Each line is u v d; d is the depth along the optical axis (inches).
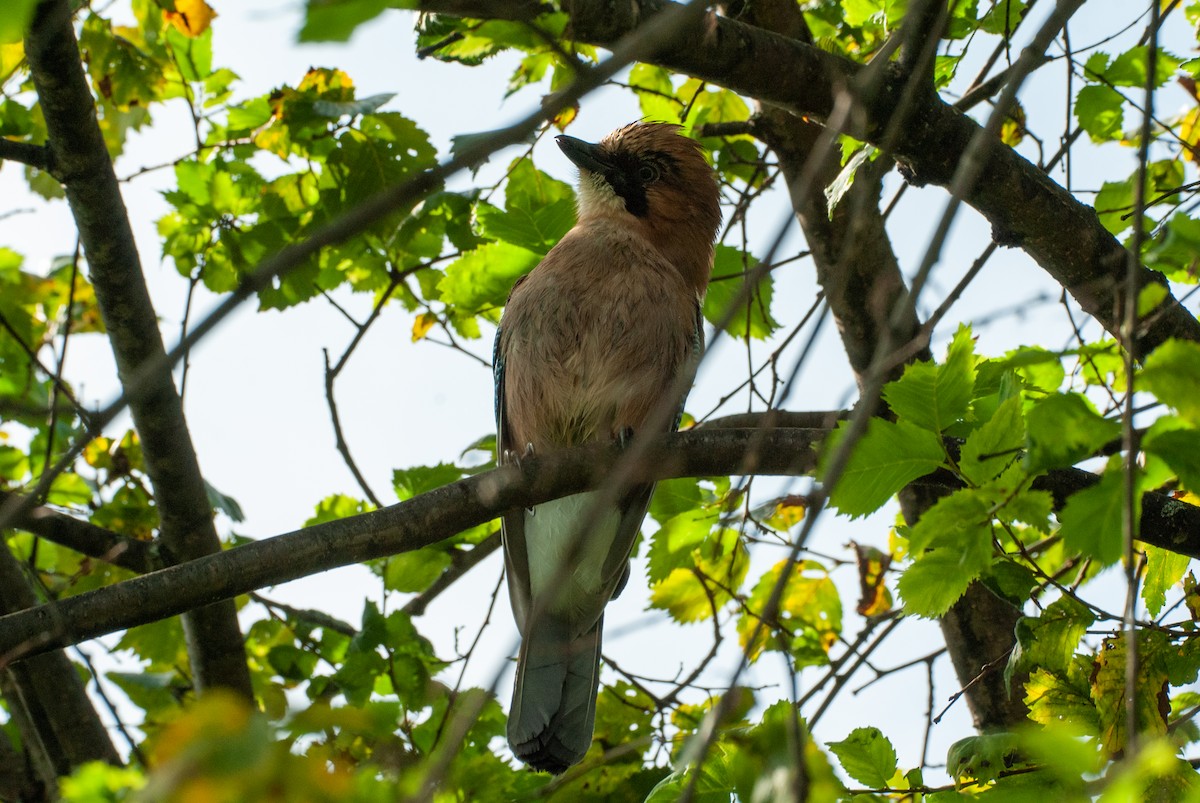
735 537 406.6
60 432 456.4
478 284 414.6
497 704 389.4
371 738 296.5
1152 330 287.6
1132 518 160.2
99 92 417.1
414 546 280.2
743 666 150.6
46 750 388.5
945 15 192.1
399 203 137.3
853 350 386.9
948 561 221.8
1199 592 271.3
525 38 249.0
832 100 306.2
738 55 292.8
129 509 427.8
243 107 422.0
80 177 309.4
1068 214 306.0
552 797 354.9
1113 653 249.3
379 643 359.3
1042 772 224.2
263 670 435.5
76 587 425.7
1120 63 341.7
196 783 141.8
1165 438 189.9
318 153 409.1
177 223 444.8
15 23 108.6
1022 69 178.9
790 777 164.9
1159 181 377.1
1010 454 217.2
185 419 355.9
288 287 410.0
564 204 407.2
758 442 166.6
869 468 222.5
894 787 251.3
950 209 164.7
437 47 280.8
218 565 262.2
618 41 275.0
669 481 376.8
